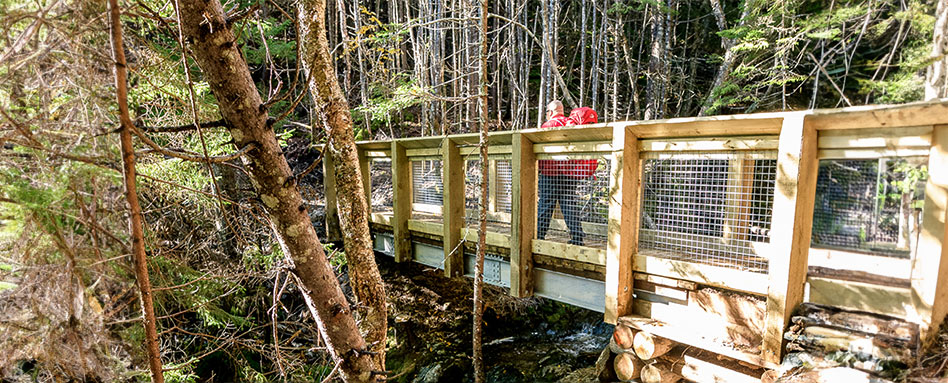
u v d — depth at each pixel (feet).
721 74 21.52
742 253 8.73
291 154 28.73
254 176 6.64
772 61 19.07
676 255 9.67
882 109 6.35
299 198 7.08
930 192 6.25
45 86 4.78
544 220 12.17
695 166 9.16
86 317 5.25
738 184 9.32
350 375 8.21
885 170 6.72
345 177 9.78
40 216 4.71
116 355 6.06
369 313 10.12
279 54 22.33
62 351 5.16
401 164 15.97
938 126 6.10
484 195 11.91
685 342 8.70
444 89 26.99
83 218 4.86
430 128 26.11
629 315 9.99
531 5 37.14
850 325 6.96
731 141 8.21
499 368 15.75
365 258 10.05
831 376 6.75
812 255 7.72
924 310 6.39
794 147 7.06
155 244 8.70
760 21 17.12
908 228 6.61
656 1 24.44
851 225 7.20
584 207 11.13
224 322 11.16
